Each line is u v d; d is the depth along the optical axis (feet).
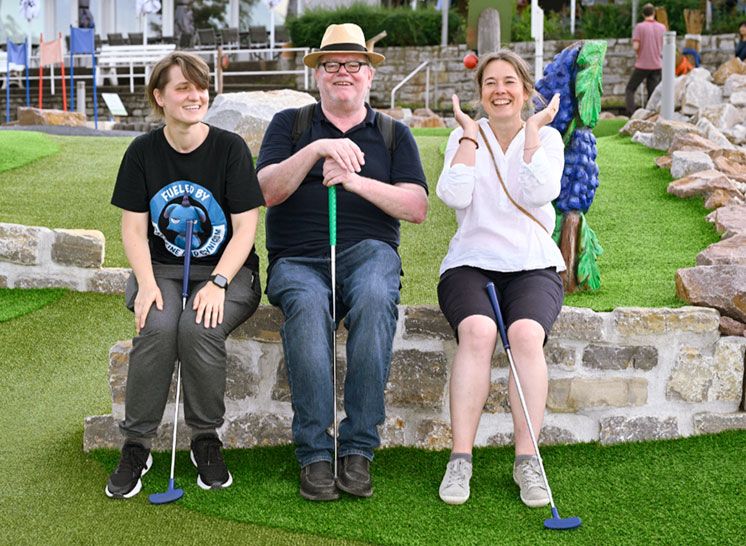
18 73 66.64
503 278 12.32
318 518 10.78
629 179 24.32
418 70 52.75
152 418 11.51
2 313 17.56
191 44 68.74
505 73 12.47
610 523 10.61
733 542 10.16
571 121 16.15
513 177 12.47
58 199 23.75
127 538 10.38
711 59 53.16
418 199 12.78
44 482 11.79
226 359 12.35
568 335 12.72
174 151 12.12
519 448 11.37
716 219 19.47
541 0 68.23
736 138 33.71
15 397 14.58
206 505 11.12
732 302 13.43
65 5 71.72
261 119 29.76
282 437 12.98
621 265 17.90
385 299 11.55
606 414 12.84
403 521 10.70
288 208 12.92
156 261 12.43
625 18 57.52
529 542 10.19
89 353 16.31
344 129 13.23
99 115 61.16
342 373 12.91
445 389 12.87
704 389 12.84
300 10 67.51
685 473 11.82
